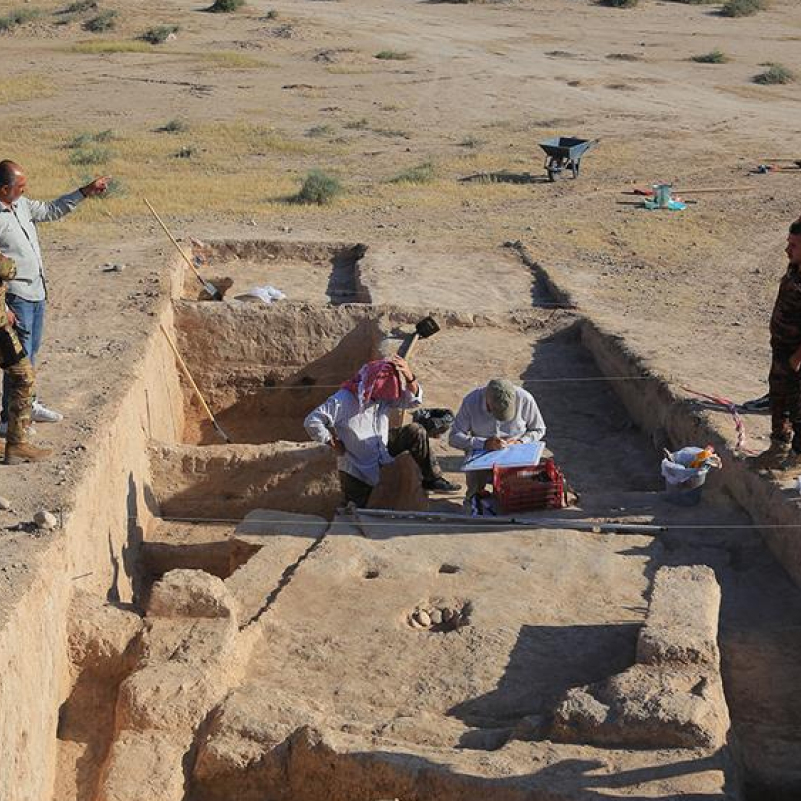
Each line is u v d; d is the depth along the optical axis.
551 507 9.74
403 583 8.66
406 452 11.57
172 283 16.55
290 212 22.67
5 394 10.28
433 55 46.34
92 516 9.41
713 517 9.55
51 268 17.31
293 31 50.88
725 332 14.60
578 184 25.58
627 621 8.10
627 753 6.55
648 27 53.66
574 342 15.12
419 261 18.69
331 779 6.74
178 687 7.27
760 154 28.97
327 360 15.73
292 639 8.06
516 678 7.57
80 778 7.46
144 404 12.46
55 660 7.70
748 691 7.79
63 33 52.03
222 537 11.82
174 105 36.69
